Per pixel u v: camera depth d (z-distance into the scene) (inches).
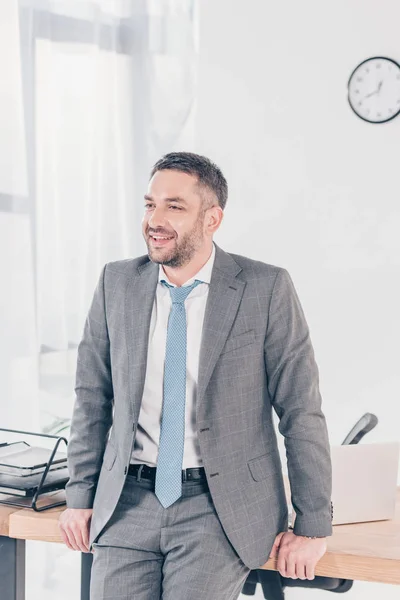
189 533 71.6
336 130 153.6
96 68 154.0
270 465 73.7
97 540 74.6
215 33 157.5
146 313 74.7
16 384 140.8
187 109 159.5
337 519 81.2
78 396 79.7
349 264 154.0
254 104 156.5
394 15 150.8
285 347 73.1
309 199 155.2
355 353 154.3
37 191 144.6
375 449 82.3
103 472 76.5
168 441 72.9
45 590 141.6
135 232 160.7
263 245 157.6
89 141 153.7
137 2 159.0
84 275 154.1
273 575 90.3
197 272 74.7
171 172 72.4
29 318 142.2
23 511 82.3
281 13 154.4
